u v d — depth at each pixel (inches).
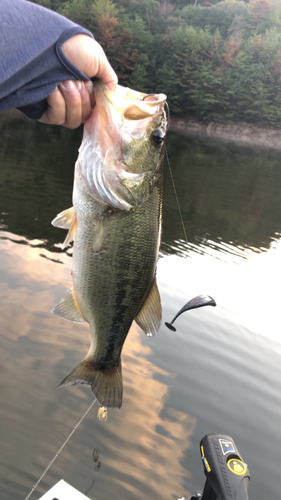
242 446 45.2
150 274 21.3
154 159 20.1
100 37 701.9
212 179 235.0
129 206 19.7
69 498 24.9
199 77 716.0
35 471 37.4
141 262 20.7
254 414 50.4
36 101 12.4
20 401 44.8
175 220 137.0
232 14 968.3
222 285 86.6
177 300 75.7
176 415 48.2
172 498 37.1
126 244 20.1
